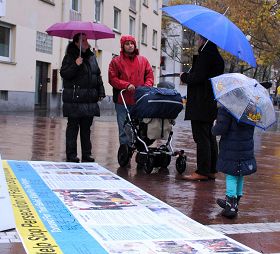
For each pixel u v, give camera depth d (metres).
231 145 5.14
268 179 7.66
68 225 4.35
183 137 13.57
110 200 5.32
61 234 4.11
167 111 7.23
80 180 6.26
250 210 5.56
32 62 20.69
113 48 29.73
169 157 7.76
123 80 7.90
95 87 7.61
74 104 7.46
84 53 7.49
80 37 7.39
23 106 20.12
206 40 6.79
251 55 6.23
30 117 16.89
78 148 9.75
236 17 25.17
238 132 5.13
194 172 7.14
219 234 4.39
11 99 19.34
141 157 7.59
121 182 6.32
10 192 5.39
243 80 5.08
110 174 6.82
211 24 6.25
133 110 7.29
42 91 22.23
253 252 3.96
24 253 3.68
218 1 33.31
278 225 4.97
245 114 4.95
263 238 4.50
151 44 37.34
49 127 13.40
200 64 6.64
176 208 5.38
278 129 22.48
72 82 7.44
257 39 26.59
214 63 6.72
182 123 20.84
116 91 8.04
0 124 13.37
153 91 7.14
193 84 6.73
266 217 5.29
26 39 20.19
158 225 4.54
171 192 6.15
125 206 5.11
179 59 55.34
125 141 7.98
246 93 4.96
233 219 5.12
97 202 5.20
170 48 55.22
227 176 5.24
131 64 8.00
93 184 6.07
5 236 4.02
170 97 7.18
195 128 6.97
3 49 19.14
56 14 22.55
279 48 27.11
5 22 18.81
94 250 3.78
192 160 9.05
